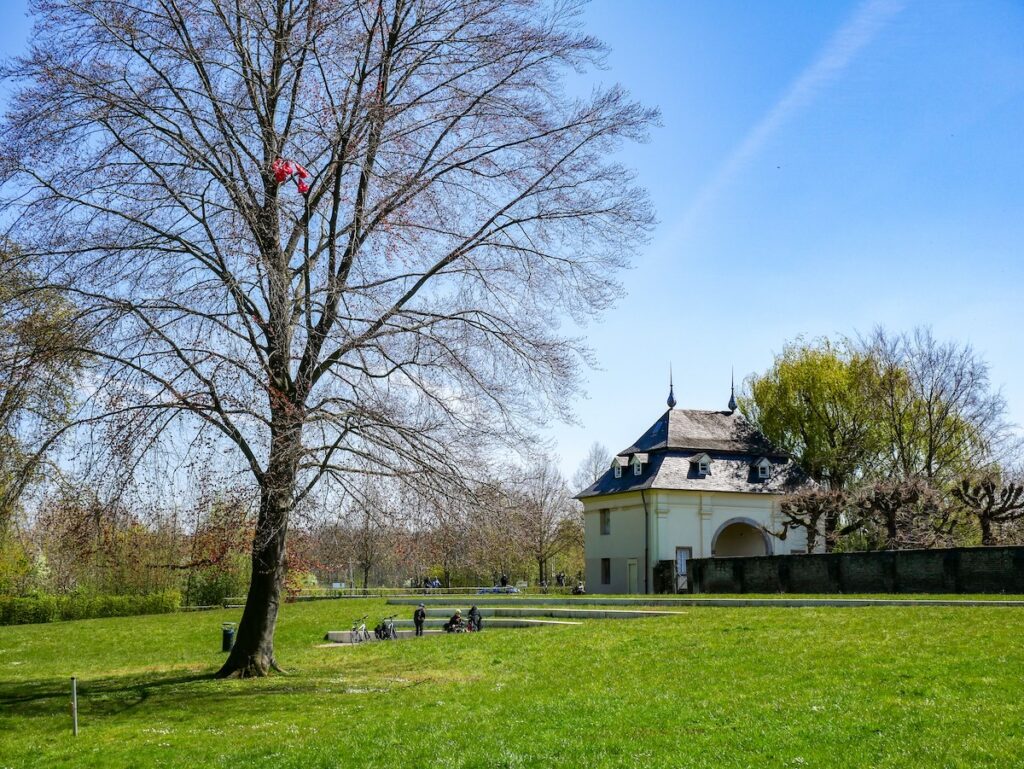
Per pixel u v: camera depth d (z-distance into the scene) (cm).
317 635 3378
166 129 1773
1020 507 4031
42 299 1736
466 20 1950
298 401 1745
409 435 1786
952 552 2994
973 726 1153
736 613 2653
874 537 5125
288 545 2059
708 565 3984
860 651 1756
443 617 3688
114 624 4150
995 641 1736
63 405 1941
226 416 1688
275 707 1677
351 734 1382
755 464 5578
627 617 3025
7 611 4694
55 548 1778
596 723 1330
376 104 1811
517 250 1988
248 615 2119
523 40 1955
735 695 1455
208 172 1805
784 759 1078
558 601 3600
